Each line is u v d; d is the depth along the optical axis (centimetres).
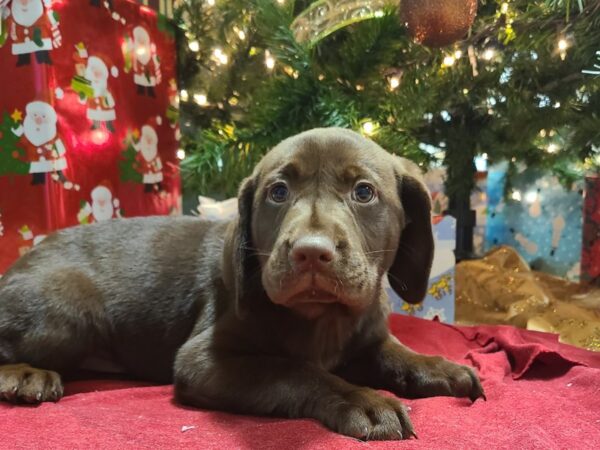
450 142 76
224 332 35
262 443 25
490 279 71
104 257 41
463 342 48
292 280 27
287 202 31
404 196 36
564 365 40
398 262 37
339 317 34
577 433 27
